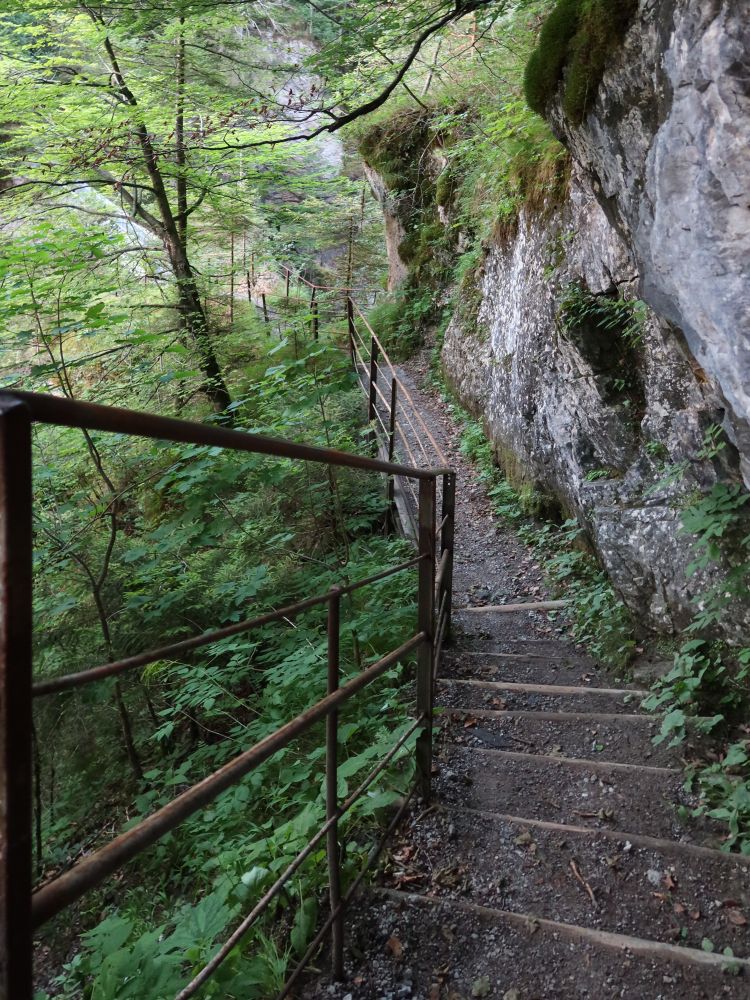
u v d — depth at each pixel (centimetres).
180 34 645
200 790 110
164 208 807
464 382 887
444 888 226
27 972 73
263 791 307
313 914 199
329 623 174
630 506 431
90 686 359
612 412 465
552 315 551
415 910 212
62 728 374
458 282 1027
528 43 646
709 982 189
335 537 561
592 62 296
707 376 315
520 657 419
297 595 450
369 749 242
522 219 670
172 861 307
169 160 714
